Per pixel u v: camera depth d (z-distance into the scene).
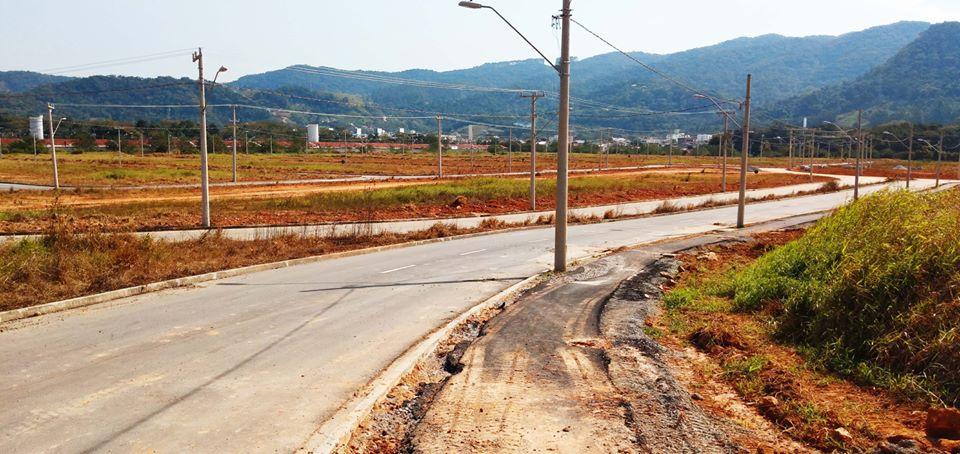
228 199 43.53
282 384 8.75
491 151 156.88
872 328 9.89
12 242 18.89
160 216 32.91
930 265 10.41
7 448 6.62
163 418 7.50
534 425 7.16
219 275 17.06
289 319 12.45
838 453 6.62
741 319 12.59
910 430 7.28
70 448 6.65
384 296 14.79
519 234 28.45
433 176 74.88
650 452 6.49
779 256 16.41
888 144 135.75
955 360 8.39
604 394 8.12
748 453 6.57
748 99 31.84
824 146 159.88
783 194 56.19
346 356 10.09
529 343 10.52
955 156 127.62
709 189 60.25
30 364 9.46
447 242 25.61
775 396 8.26
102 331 11.40
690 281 17.31
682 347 10.80
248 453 6.62
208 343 10.70
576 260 20.58
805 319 11.25
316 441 6.88
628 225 32.72
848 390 8.66
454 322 12.20
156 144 139.00
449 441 6.78
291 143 173.00
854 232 15.06
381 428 7.45
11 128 147.38
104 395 8.22
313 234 25.52
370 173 79.56
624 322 12.00
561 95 18.11
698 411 7.69
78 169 75.56
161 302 13.95
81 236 19.19
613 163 118.25
